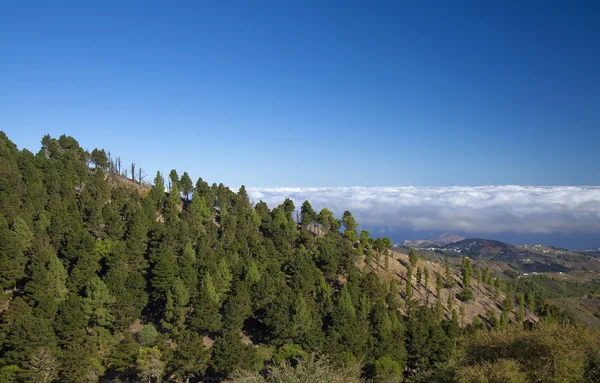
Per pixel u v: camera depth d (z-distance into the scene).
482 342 42.53
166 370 64.38
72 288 75.50
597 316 162.12
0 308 69.56
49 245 82.00
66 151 129.88
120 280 76.44
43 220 86.44
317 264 109.94
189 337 66.44
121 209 108.44
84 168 123.56
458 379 37.31
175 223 105.06
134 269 86.00
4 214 83.12
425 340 78.19
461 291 134.50
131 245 86.44
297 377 30.59
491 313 118.50
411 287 121.25
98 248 86.62
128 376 63.66
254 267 91.38
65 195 104.38
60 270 74.56
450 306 115.69
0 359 56.62
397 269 134.00
